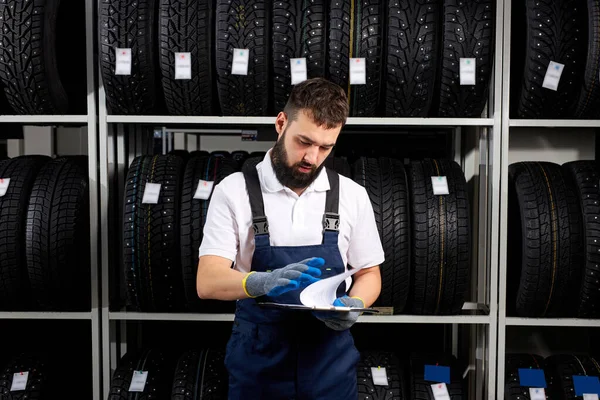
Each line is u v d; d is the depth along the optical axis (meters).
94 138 2.41
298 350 1.71
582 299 2.39
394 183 2.39
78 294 2.46
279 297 1.71
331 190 1.77
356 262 1.87
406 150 3.00
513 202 2.55
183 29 2.26
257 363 1.73
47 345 2.87
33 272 2.35
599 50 2.26
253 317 1.73
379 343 3.02
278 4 2.28
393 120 2.39
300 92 1.56
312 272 1.46
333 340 1.74
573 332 2.98
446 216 2.34
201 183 2.36
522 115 2.45
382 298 2.38
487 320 2.43
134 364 2.49
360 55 2.29
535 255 2.36
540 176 2.45
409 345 3.01
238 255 1.79
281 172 1.67
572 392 2.44
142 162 2.46
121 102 2.37
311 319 1.72
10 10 2.24
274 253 1.70
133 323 2.86
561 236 2.35
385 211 2.34
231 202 1.73
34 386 2.48
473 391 2.72
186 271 2.33
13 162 2.50
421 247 2.33
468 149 2.80
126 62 2.28
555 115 2.44
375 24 2.28
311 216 1.74
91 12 2.37
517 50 2.57
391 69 2.29
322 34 2.29
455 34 2.27
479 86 2.32
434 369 2.50
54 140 3.23
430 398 2.44
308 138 1.55
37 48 2.27
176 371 2.46
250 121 2.39
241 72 2.28
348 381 1.77
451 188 2.39
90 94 2.39
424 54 2.27
